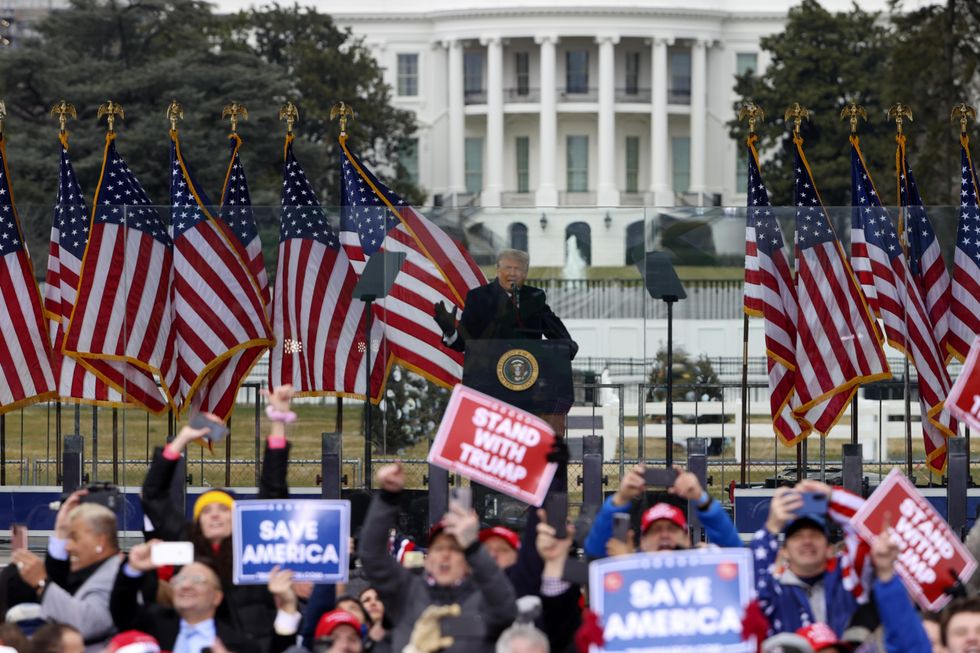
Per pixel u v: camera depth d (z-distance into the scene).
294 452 53.19
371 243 53.53
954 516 52.44
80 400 54.53
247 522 38.22
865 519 37.03
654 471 37.34
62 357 54.62
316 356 53.44
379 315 53.28
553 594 37.34
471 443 39.22
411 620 36.56
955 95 185.12
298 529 38.22
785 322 53.09
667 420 52.56
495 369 52.59
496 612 34.97
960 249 53.47
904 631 33.81
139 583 36.62
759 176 56.34
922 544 37.09
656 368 52.66
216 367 54.03
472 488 50.47
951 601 35.56
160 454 39.38
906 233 53.53
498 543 39.16
